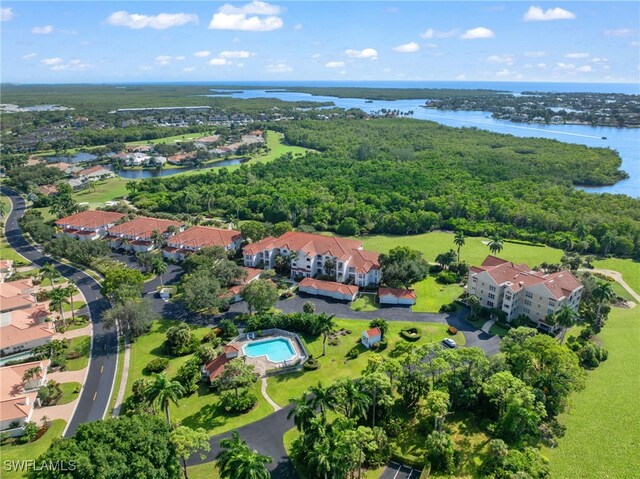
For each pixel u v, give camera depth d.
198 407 96.00
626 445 86.06
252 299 127.00
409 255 154.50
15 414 90.06
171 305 140.75
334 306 140.88
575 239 190.88
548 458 82.81
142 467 67.50
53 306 127.50
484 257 180.62
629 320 133.88
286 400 98.69
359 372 108.38
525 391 85.19
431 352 109.19
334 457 71.75
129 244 186.25
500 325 130.00
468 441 87.50
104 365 111.06
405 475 79.94
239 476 66.19
